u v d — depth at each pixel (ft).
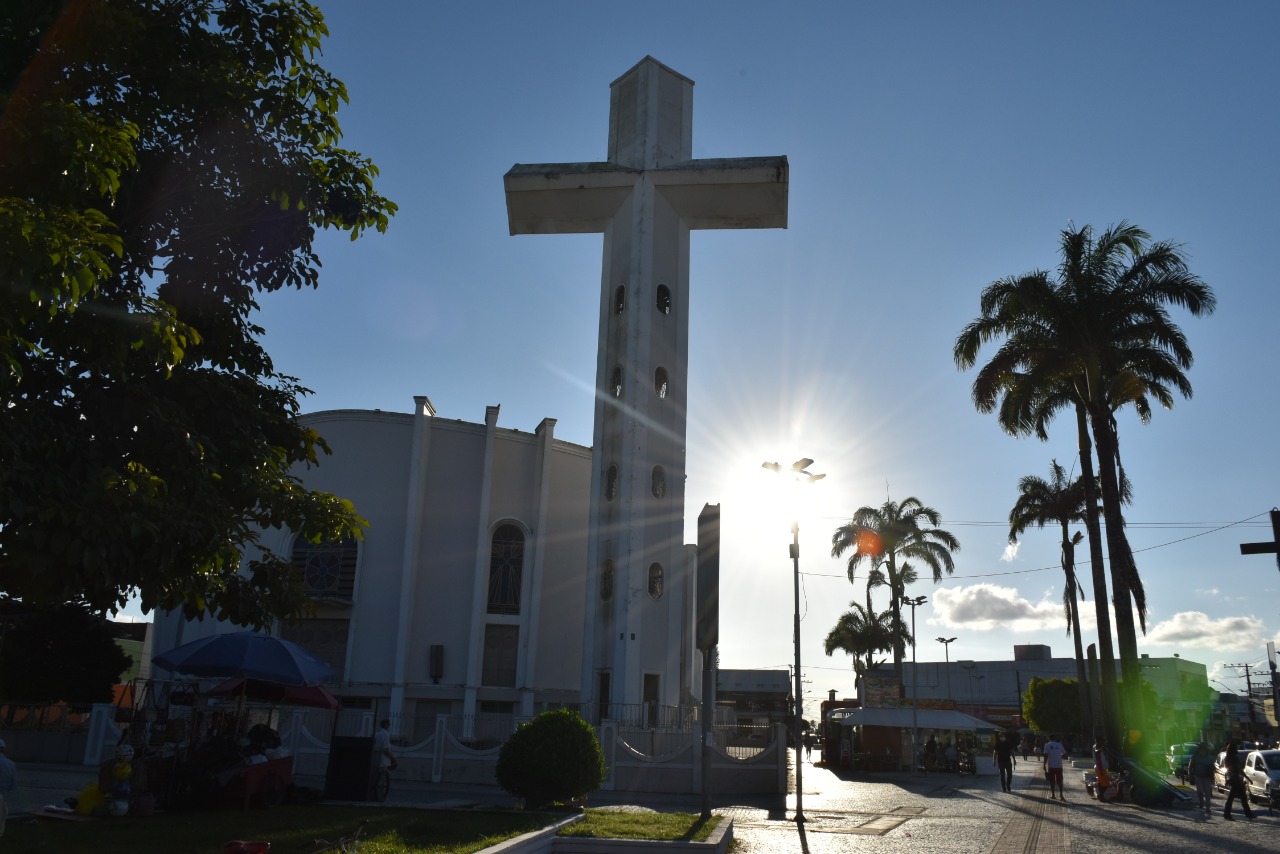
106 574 24.56
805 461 76.33
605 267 114.42
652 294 108.06
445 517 126.21
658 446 105.09
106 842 33.86
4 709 88.07
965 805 79.92
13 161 23.35
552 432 131.95
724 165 110.32
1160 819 69.62
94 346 26.78
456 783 84.79
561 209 115.03
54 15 26.30
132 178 29.81
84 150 23.30
